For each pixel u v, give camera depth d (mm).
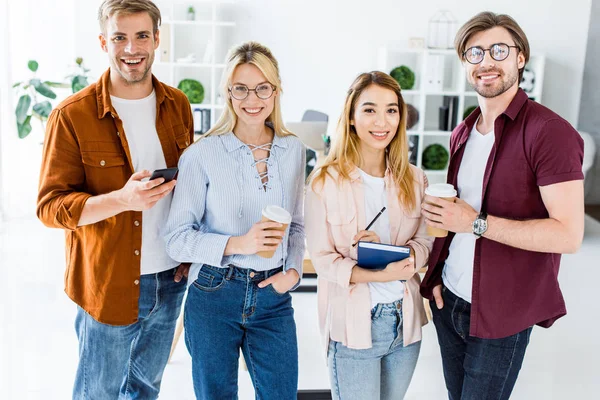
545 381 3375
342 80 6961
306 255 3623
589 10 6859
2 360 3398
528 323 2027
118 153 2129
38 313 4039
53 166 2061
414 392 3252
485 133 2104
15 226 5996
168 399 3094
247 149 2064
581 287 4762
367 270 2002
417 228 2191
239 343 2141
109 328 2162
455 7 6844
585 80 6961
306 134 5680
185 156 2062
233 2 6699
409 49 6523
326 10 6801
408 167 2143
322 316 2184
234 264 2043
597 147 6980
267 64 1996
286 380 2123
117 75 2123
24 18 6191
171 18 6406
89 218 1964
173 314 2314
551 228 1867
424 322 2203
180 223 2049
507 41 1971
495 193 2008
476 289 2043
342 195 2078
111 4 2037
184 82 6668
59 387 3139
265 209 1948
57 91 6535
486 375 2084
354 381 2105
